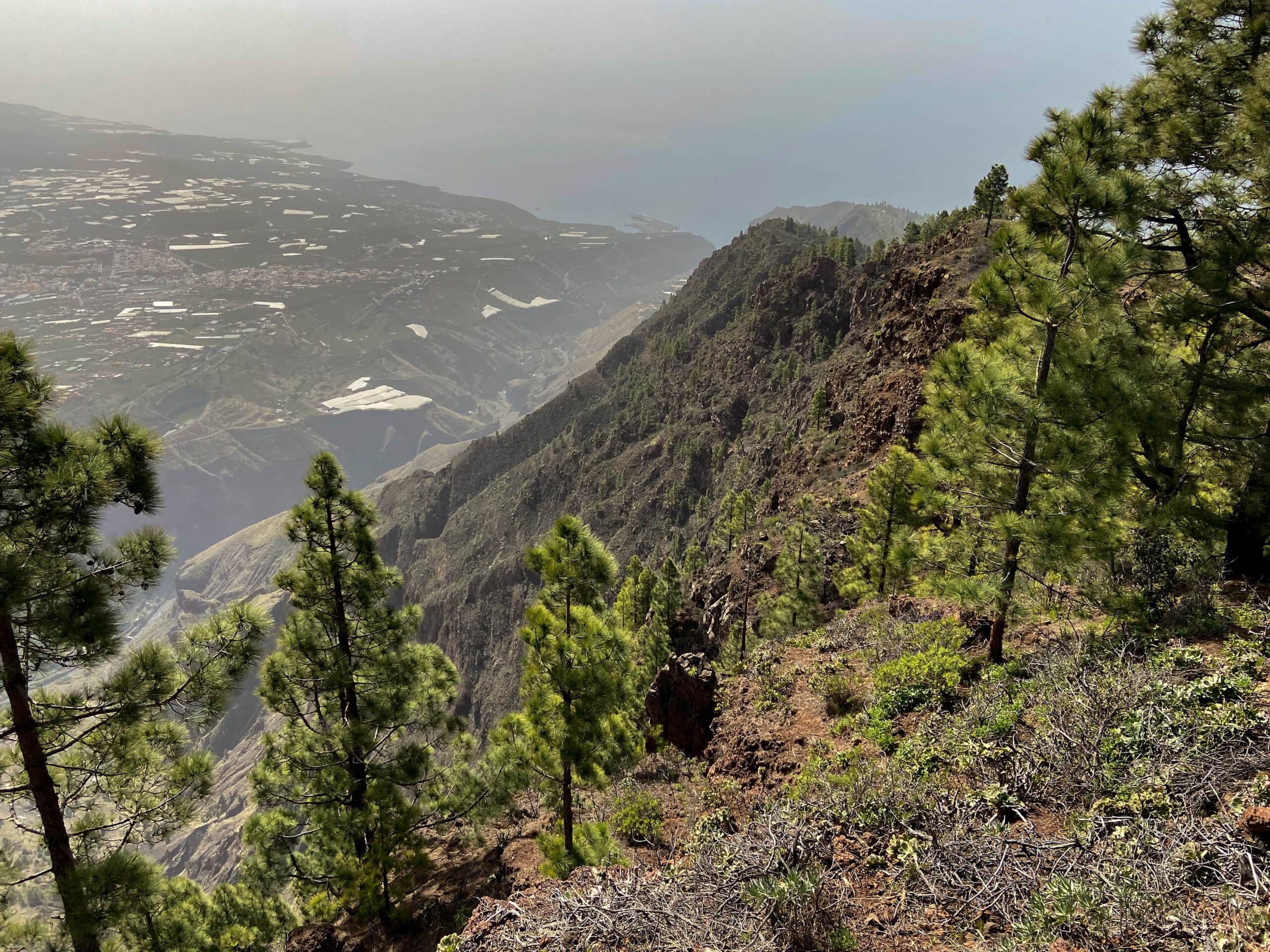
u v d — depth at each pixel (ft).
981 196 207.00
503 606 503.61
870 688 51.26
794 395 372.17
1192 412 48.98
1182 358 52.85
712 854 28.71
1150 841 21.47
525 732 51.16
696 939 22.58
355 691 60.95
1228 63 45.09
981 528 46.34
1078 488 40.40
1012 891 22.26
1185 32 47.83
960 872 23.82
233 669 41.96
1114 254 38.55
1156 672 31.48
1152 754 26.22
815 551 101.24
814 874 23.58
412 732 64.69
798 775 43.34
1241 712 25.91
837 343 398.62
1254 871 18.62
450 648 524.93
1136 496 47.78
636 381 645.51
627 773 63.93
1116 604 39.68
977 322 46.83
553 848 46.42
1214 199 47.47
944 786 29.86
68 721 37.52
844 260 480.23
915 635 57.72
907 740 38.65
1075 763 27.68
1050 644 44.55
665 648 126.62
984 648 50.65
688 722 66.54
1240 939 17.02
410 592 638.12
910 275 194.49
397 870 50.80
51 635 34.96
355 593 59.00
